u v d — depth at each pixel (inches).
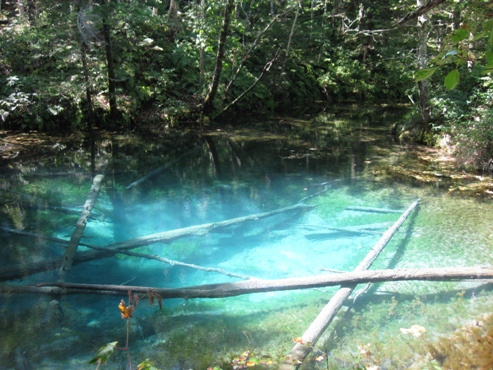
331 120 568.4
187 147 406.0
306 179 303.7
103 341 129.2
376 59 822.5
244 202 257.3
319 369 115.3
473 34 61.4
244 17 712.4
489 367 112.0
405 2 535.5
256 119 563.8
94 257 177.6
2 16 559.8
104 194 266.1
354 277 152.3
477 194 266.2
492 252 187.6
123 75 492.7
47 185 279.7
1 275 162.2
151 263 182.1
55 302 144.2
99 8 401.1
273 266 179.2
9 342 127.6
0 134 412.2
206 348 126.0
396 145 410.3
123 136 440.1
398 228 206.8
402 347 124.6
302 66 747.4
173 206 248.8
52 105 438.3
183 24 553.9
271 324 138.6
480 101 377.7
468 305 147.4
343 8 810.8
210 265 180.5
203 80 548.4
